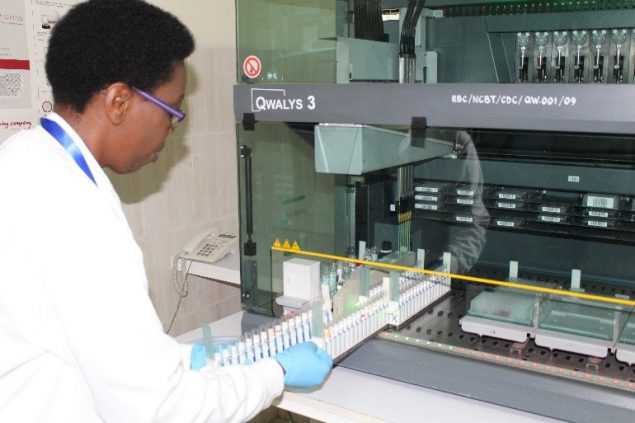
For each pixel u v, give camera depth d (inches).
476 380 49.1
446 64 57.6
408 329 57.5
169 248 85.1
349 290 56.1
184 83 38.5
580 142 50.3
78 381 36.6
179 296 87.8
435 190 59.9
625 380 46.6
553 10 50.8
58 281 32.5
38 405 35.6
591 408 44.6
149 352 33.8
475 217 58.7
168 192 83.8
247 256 61.8
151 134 37.4
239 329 64.6
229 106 92.7
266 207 61.4
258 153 59.7
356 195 61.9
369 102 48.9
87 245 32.9
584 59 51.4
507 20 53.2
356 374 54.3
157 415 33.9
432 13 57.0
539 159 53.5
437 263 61.9
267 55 57.2
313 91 51.4
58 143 35.5
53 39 34.6
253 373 40.8
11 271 33.2
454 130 52.9
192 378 36.5
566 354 51.5
